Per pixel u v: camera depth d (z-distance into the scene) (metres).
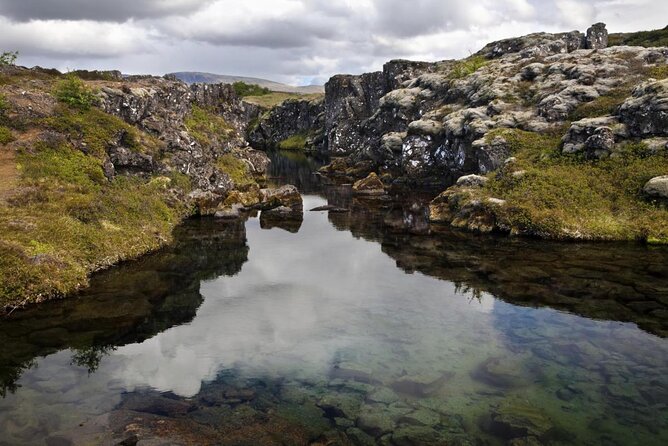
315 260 30.62
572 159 39.81
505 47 84.56
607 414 13.04
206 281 25.81
